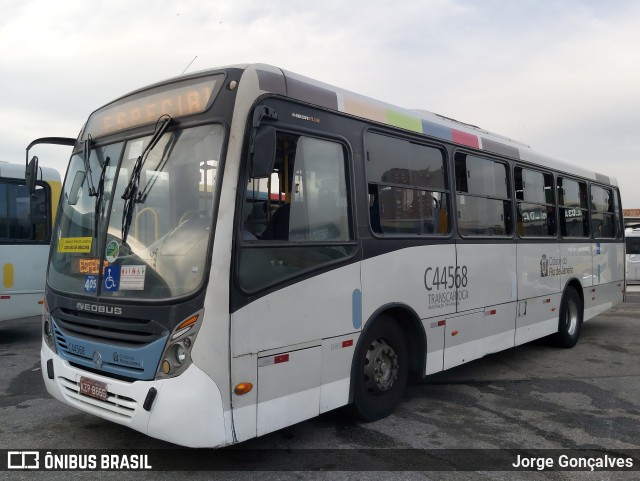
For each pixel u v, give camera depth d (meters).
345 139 4.79
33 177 5.40
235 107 3.91
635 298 17.31
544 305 8.03
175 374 3.62
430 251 5.66
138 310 3.82
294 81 4.41
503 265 6.95
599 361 8.13
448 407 5.80
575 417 5.55
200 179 3.89
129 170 4.33
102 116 4.79
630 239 22.30
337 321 4.55
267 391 3.94
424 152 5.81
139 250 4.00
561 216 8.73
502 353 8.62
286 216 4.21
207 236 3.73
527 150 7.86
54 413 5.31
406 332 5.59
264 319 3.92
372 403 5.10
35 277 8.92
